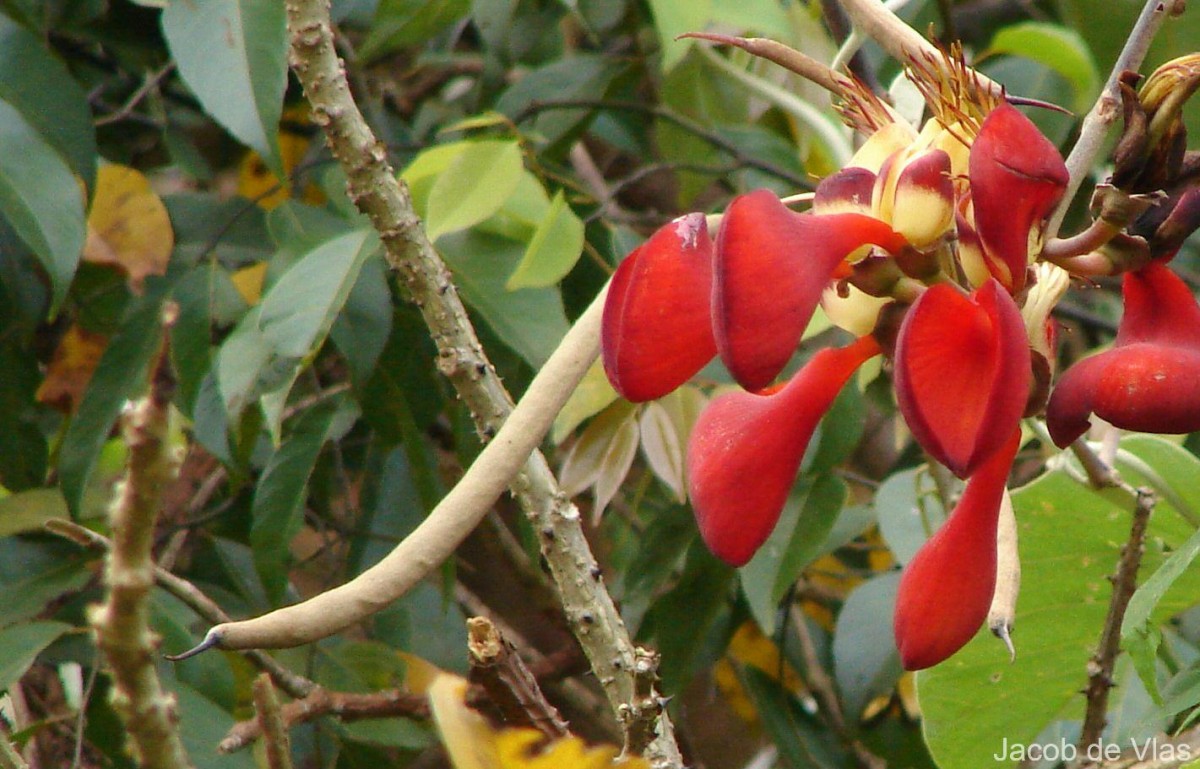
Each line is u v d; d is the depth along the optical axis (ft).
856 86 2.91
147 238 4.85
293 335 3.69
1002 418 2.67
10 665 3.73
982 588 2.76
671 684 4.62
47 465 4.67
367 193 3.14
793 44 5.18
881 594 4.72
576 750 2.77
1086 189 4.89
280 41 3.53
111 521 2.58
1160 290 2.79
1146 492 3.23
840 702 4.77
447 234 4.15
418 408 4.62
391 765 4.47
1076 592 3.53
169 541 5.00
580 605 3.14
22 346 4.63
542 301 4.08
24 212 3.69
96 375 4.34
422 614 4.92
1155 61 4.41
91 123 4.12
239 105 3.51
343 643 4.54
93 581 4.40
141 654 2.62
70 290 5.00
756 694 5.12
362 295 4.15
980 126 2.76
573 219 3.93
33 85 4.08
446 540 2.79
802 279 2.67
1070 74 3.83
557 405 2.82
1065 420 2.74
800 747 5.06
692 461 2.80
